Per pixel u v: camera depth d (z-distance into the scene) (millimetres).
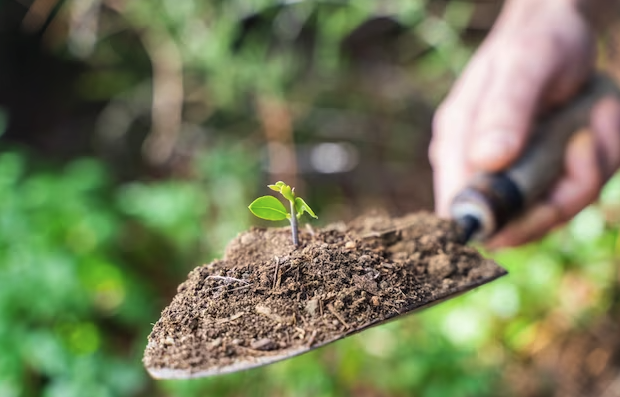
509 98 459
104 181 845
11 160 798
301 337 321
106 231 723
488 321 702
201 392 642
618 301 739
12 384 607
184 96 891
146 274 791
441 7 797
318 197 958
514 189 433
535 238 478
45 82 1058
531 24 500
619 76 632
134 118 1013
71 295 661
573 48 482
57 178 807
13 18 979
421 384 636
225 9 745
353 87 988
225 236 767
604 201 719
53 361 620
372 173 998
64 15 864
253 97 914
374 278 346
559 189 468
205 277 341
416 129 1019
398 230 390
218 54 742
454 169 479
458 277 376
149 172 994
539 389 702
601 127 477
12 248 690
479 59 519
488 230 423
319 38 860
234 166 834
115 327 720
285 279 337
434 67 837
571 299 733
